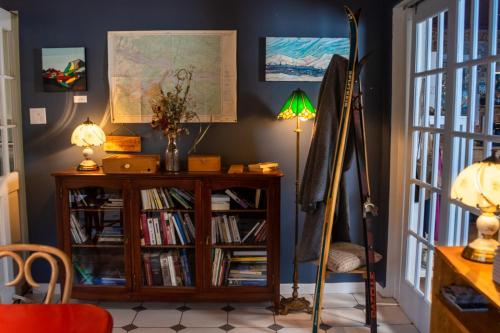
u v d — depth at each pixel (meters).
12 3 3.24
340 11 3.27
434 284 2.04
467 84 2.34
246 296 3.09
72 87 3.29
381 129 3.38
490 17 2.10
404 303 3.15
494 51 2.09
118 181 3.00
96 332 1.34
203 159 3.05
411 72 3.06
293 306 3.11
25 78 3.29
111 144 3.31
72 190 3.07
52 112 3.32
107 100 3.31
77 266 3.16
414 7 3.01
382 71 3.34
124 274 3.12
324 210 2.71
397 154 3.22
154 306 3.22
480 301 1.90
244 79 3.29
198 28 3.26
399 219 3.25
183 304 3.26
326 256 2.48
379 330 2.89
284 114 3.03
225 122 3.32
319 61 3.28
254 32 3.26
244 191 3.06
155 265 3.12
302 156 3.35
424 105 2.90
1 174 3.12
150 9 3.24
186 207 3.07
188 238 3.10
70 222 3.07
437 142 2.71
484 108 2.18
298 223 3.40
